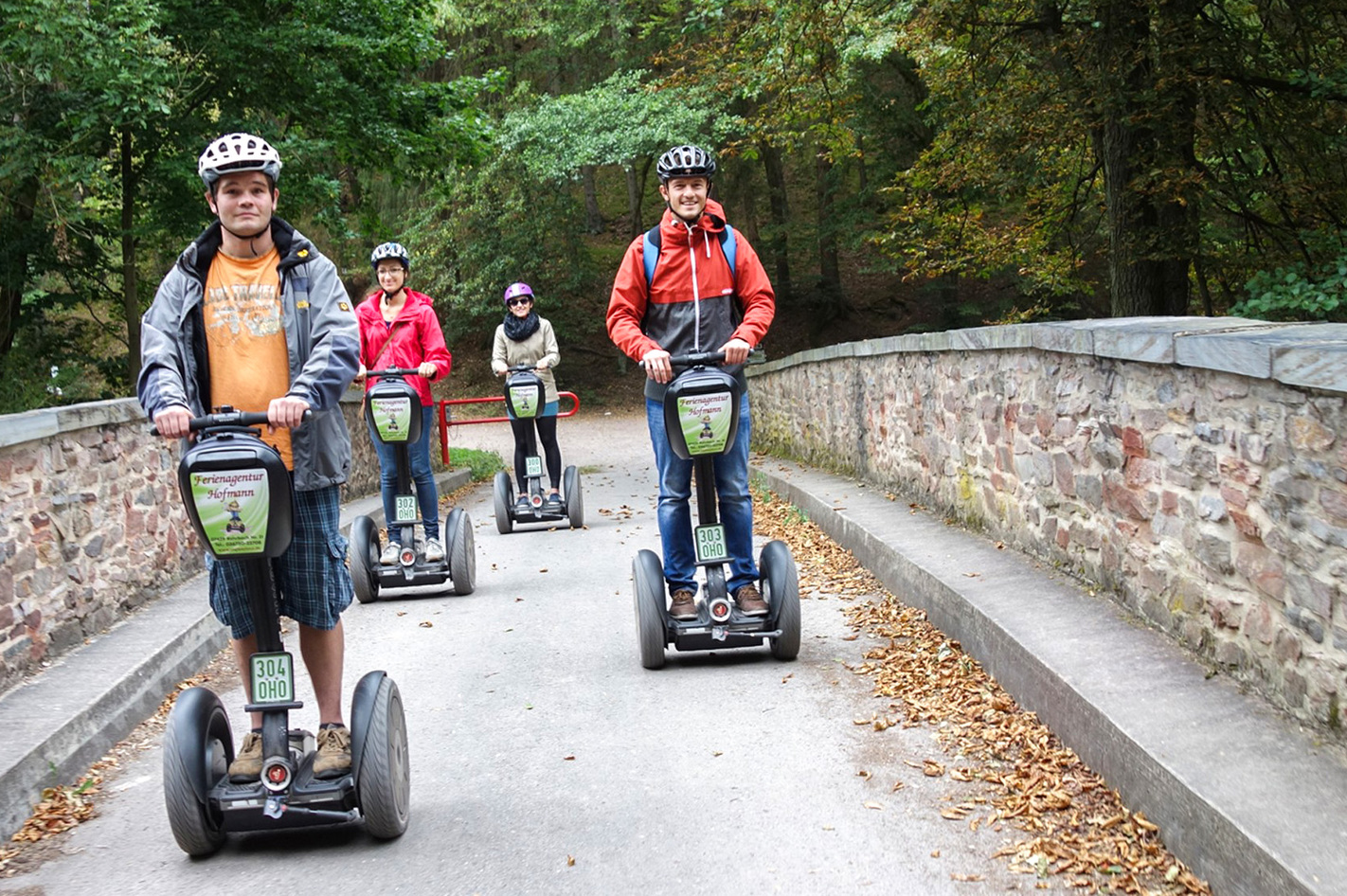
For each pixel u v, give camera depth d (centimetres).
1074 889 296
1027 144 1265
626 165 2491
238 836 364
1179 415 416
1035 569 557
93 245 1691
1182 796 302
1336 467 315
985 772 378
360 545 738
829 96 1408
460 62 2792
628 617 661
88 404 593
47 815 387
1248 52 1054
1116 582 482
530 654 582
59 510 552
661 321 535
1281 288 799
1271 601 354
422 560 753
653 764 409
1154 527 441
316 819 350
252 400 347
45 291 1728
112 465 625
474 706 497
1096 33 1074
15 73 1320
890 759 399
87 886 331
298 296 347
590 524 1096
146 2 1322
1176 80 1013
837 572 733
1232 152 1099
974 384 678
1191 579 411
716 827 349
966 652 507
